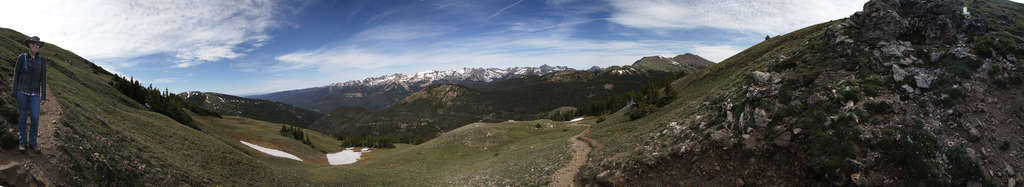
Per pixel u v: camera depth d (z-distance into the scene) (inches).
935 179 709.3
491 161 2098.9
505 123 3528.5
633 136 1552.7
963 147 754.8
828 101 1013.2
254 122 4495.6
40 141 552.1
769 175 904.3
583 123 3383.4
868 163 781.9
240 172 1213.1
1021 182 694.5
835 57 1293.1
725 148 1034.1
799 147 912.3
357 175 1758.1
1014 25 1217.4
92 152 664.4
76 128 719.7
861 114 906.1
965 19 1168.8
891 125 845.2
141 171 763.4
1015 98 863.1
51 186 478.6
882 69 1088.2
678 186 989.2
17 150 472.4
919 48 1152.8
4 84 749.9
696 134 1173.1
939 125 818.8
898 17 1307.8
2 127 467.5
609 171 1162.6
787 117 1019.9
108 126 944.9
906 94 943.7
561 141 2052.2
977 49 1026.1
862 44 1285.7
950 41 1140.5
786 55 1801.2
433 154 2667.3
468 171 1887.3
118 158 737.0
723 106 1301.7
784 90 1146.0
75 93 1414.9
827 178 807.1
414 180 1748.3
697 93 2292.1
